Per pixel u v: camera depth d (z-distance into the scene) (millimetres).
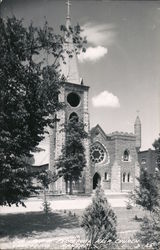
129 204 24672
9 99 15172
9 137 15320
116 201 31234
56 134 50312
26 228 17125
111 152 57312
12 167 15398
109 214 13656
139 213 22094
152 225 13719
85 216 13703
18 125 15680
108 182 56719
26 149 16375
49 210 24188
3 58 15344
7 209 25094
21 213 23297
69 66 53500
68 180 46031
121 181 55375
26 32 16562
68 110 52719
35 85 16281
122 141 56281
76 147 44938
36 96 16219
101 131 57969
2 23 16031
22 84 16031
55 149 50406
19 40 16234
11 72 15680
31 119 16469
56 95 17312
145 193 18922
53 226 17719
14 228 17156
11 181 15094
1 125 15109
